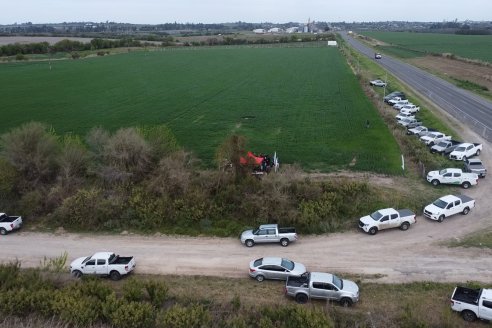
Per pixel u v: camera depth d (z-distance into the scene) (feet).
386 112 221.87
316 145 168.14
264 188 119.96
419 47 626.64
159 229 115.24
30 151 131.75
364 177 136.87
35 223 121.19
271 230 106.01
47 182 133.28
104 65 449.89
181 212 116.78
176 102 255.09
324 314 73.77
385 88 284.20
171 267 97.96
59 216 118.93
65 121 211.00
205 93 284.82
